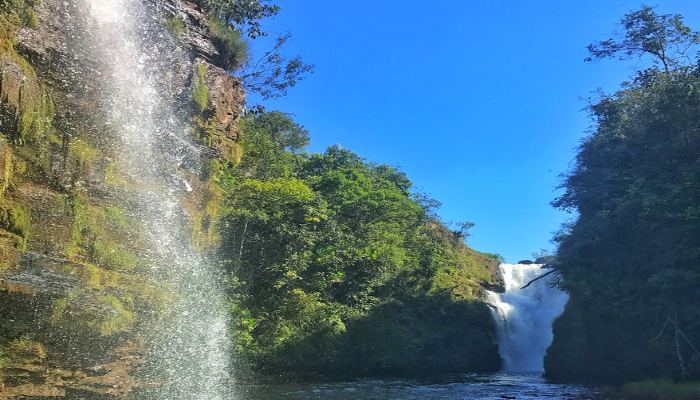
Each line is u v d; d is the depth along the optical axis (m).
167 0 19.59
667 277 19.73
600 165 27.92
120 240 14.19
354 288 29.03
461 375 31.77
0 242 10.70
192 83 19.30
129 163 16.09
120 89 16.31
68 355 10.98
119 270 13.70
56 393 10.54
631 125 25.19
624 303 23.48
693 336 20.41
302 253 24.77
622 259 24.62
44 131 12.73
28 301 10.43
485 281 54.72
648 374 22.61
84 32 15.35
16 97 11.76
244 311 20.12
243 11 27.19
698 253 18.86
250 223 22.23
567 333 30.84
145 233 15.17
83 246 12.95
